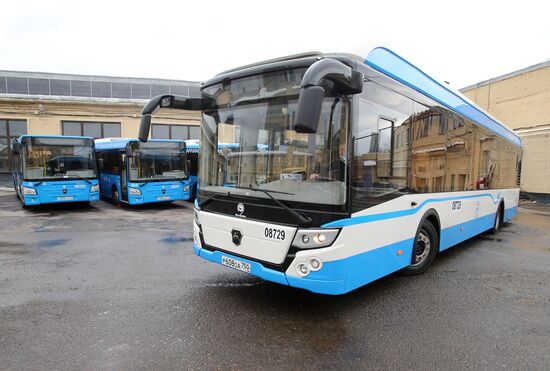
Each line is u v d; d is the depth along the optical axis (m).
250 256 3.99
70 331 3.68
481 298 4.78
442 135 5.70
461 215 6.59
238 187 4.24
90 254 6.78
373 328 3.85
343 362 3.19
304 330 3.77
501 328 3.92
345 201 3.60
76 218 11.27
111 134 22.50
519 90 18.44
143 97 26.38
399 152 4.52
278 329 3.78
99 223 10.36
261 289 4.92
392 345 3.50
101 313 4.12
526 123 18.11
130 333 3.65
